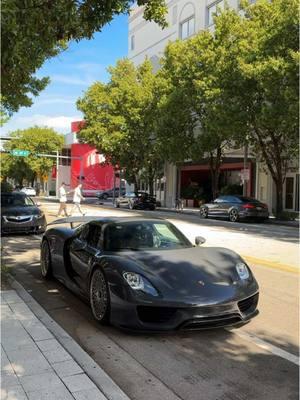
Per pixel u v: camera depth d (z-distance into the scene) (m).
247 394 4.18
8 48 4.99
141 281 5.45
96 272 6.10
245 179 30.66
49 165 77.69
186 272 5.68
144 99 40.16
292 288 8.20
